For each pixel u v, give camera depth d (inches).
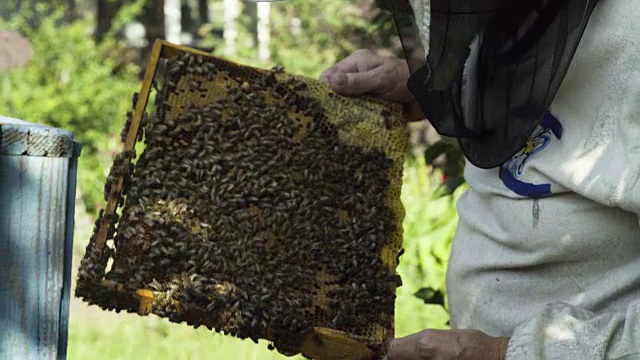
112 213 101.5
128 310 99.5
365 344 99.1
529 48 90.6
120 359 243.0
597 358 85.1
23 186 77.9
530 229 95.8
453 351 90.8
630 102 86.7
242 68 112.8
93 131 401.1
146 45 571.5
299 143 111.6
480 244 103.7
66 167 79.6
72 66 415.5
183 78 110.7
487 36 93.3
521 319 98.3
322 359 100.5
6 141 76.6
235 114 110.7
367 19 395.5
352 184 110.2
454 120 96.8
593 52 88.7
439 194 163.9
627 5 87.5
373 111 115.1
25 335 79.4
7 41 409.1
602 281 94.1
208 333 270.4
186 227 103.3
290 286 102.2
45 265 79.4
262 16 512.7
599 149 89.2
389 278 105.0
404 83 116.1
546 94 88.3
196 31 629.0
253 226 104.6
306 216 106.4
